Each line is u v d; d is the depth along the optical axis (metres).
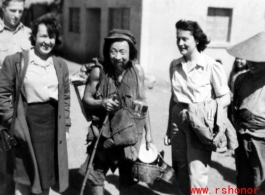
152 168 3.21
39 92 2.88
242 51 3.00
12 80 2.88
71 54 16.19
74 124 6.42
